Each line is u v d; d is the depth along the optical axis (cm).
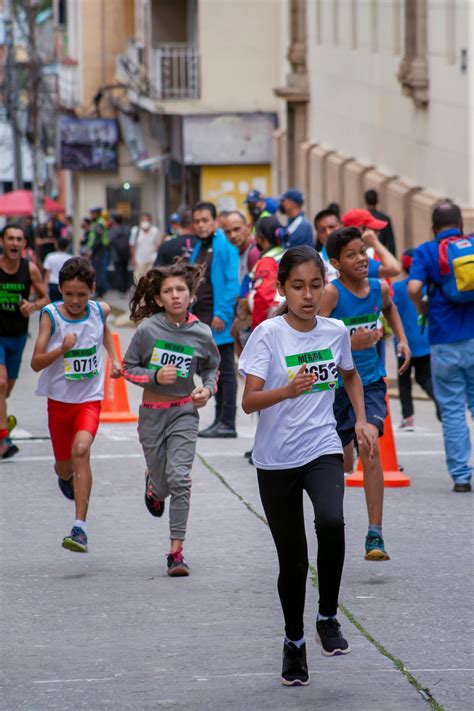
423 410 3128
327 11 5922
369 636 1323
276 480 1198
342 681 1189
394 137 4722
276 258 2270
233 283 2525
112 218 8425
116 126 9088
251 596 1484
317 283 1187
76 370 1698
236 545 1728
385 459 2131
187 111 7144
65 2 10706
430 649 1284
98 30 9512
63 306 1709
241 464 2305
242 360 1204
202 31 7112
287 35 6731
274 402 1162
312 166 6116
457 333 2045
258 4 7088
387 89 4803
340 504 1177
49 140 10744
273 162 7075
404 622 1376
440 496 2030
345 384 1338
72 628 1376
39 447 2533
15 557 1691
